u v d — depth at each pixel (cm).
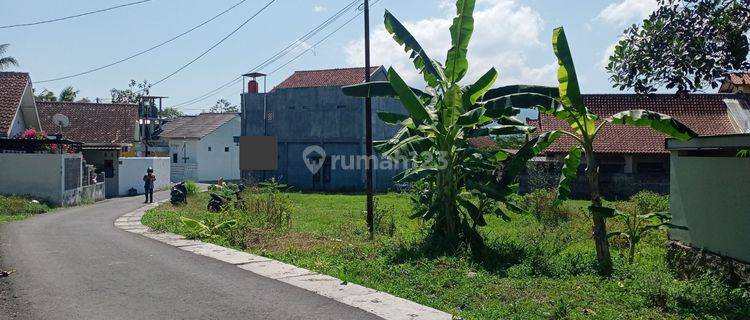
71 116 4019
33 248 1091
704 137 888
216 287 780
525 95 992
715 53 765
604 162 2916
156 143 5081
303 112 3438
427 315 651
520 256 991
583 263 913
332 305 691
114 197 2973
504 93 1131
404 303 703
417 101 1057
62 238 1250
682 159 984
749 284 786
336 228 1508
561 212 1686
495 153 1132
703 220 920
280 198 1655
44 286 769
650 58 795
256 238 1237
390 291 764
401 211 2050
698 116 3011
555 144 2947
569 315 644
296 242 1214
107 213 1955
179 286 783
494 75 1049
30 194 2167
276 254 1050
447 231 1085
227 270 903
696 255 924
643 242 1227
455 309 677
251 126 3569
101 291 746
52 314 638
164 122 5912
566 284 800
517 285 791
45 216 1816
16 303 682
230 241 1215
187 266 932
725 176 864
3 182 2183
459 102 1040
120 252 1064
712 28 764
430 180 1190
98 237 1279
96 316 632
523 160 1022
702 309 687
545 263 902
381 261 978
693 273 917
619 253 1051
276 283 810
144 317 630
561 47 880
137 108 4259
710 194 901
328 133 3375
